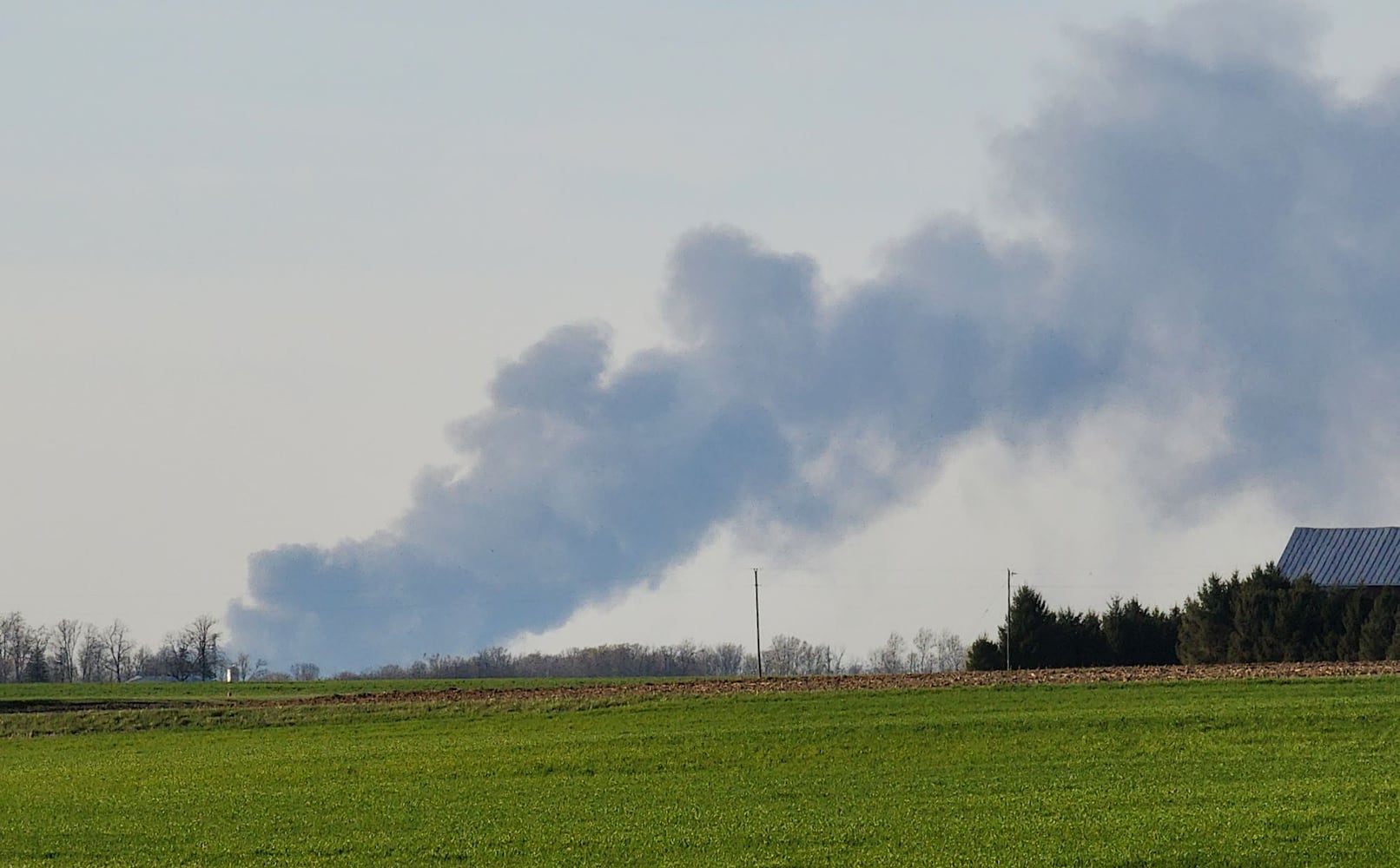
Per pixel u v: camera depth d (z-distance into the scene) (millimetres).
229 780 151750
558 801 131375
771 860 102125
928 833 109312
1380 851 96688
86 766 170875
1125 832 106000
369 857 108750
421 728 199125
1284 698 186000
